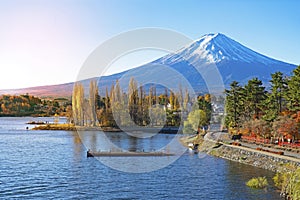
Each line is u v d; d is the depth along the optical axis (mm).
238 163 49438
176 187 35781
